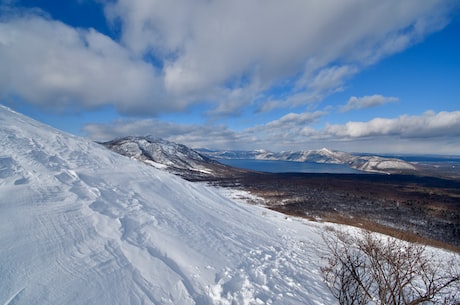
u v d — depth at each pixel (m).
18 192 4.46
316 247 9.18
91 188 6.00
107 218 4.86
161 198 8.03
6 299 2.43
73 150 8.34
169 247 4.75
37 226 3.77
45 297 2.61
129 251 4.06
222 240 6.41
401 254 4.18
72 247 3.62
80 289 2.89
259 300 3.90
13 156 5.77
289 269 5.86
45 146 7.43
